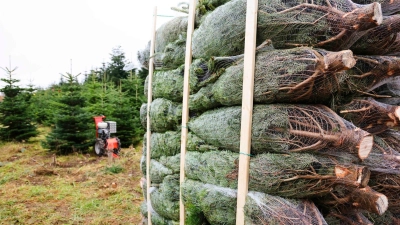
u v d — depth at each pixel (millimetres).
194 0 2125
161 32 2656
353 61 1255
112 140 6914
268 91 1469
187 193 1981
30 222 3770
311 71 1340
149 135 2680
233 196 1674
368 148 1406
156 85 2527
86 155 7504
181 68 2281
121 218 3949
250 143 1541
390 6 1763
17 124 8805
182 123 2127
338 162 1436
